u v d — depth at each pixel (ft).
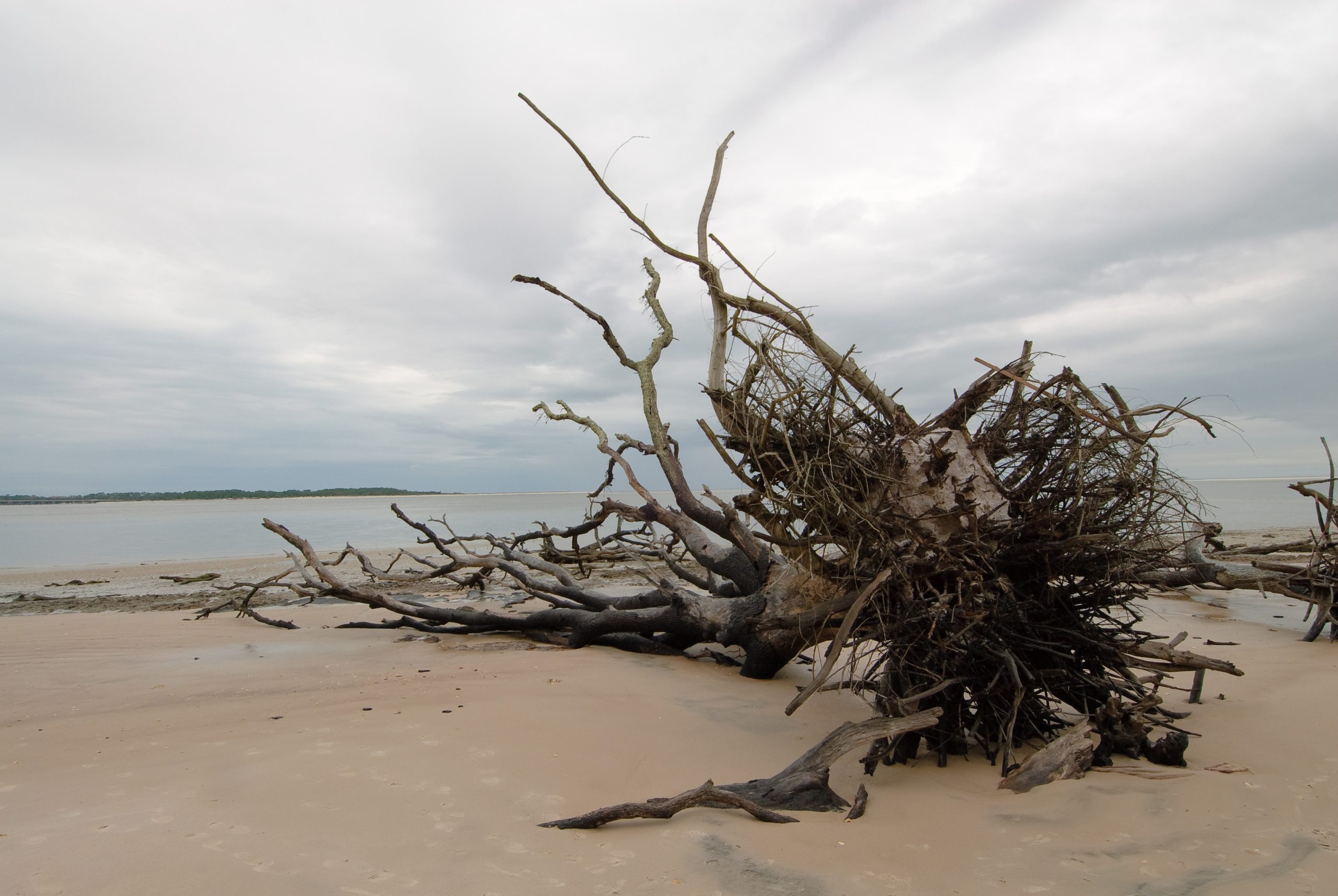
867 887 8.61
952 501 15.24
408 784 11.53
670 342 27.94
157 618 32.68
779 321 20.31
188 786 11.40
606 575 46.80
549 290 25.67
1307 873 8.92
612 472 33.32
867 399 18.20
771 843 9.78
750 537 22.45
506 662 22.29
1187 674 20.24
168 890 8.09
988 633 13.70
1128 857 9.42
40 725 15.83
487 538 39.11
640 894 8.31
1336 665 21.25
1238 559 31.42
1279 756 13.37
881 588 14.33
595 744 13.89
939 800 11.55
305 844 9.34
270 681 20.17
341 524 123.85
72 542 85.61
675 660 23.27
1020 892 8.55
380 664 22.38
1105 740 13.39
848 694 18.83
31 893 7.98
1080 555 14.03
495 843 9.57
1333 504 25.75
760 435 17.83
